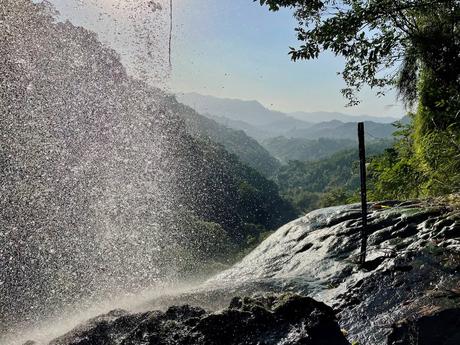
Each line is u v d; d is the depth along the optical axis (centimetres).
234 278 526
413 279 324
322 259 450
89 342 231
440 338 250
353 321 301
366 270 377
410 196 744
